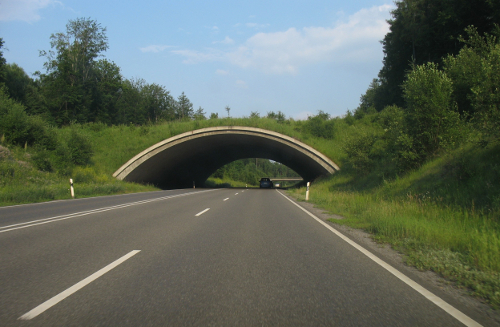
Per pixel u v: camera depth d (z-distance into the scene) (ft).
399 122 53.83
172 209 42.65
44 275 14.66
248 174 364.99
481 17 89.04
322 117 142.61
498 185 29.81
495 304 11.71
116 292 12.66
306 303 11.82
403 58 128.36
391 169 62.18
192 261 17.34
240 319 10.42
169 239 23.04
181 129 116.88
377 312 11.06
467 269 15.38
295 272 15.60
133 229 26.94
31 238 22.86
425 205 33.01
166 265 16.52
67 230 26.09
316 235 25.26
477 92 34.27
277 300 12.07
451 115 45.57
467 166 35.91
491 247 17.01
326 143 112.78
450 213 28.43
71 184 61.57
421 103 46.96
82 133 103.04
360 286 13.67
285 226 29.73
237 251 19.74
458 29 95.09
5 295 12.21
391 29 131.54
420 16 105.70
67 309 11.02
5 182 65.05
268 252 19.57
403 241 21.77
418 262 16.74
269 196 77.10
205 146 133.18
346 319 10.50
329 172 104.99
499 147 35.47
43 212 37.99
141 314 10.71
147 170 120.88
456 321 10.41
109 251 19.29
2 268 15.66
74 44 188.75
